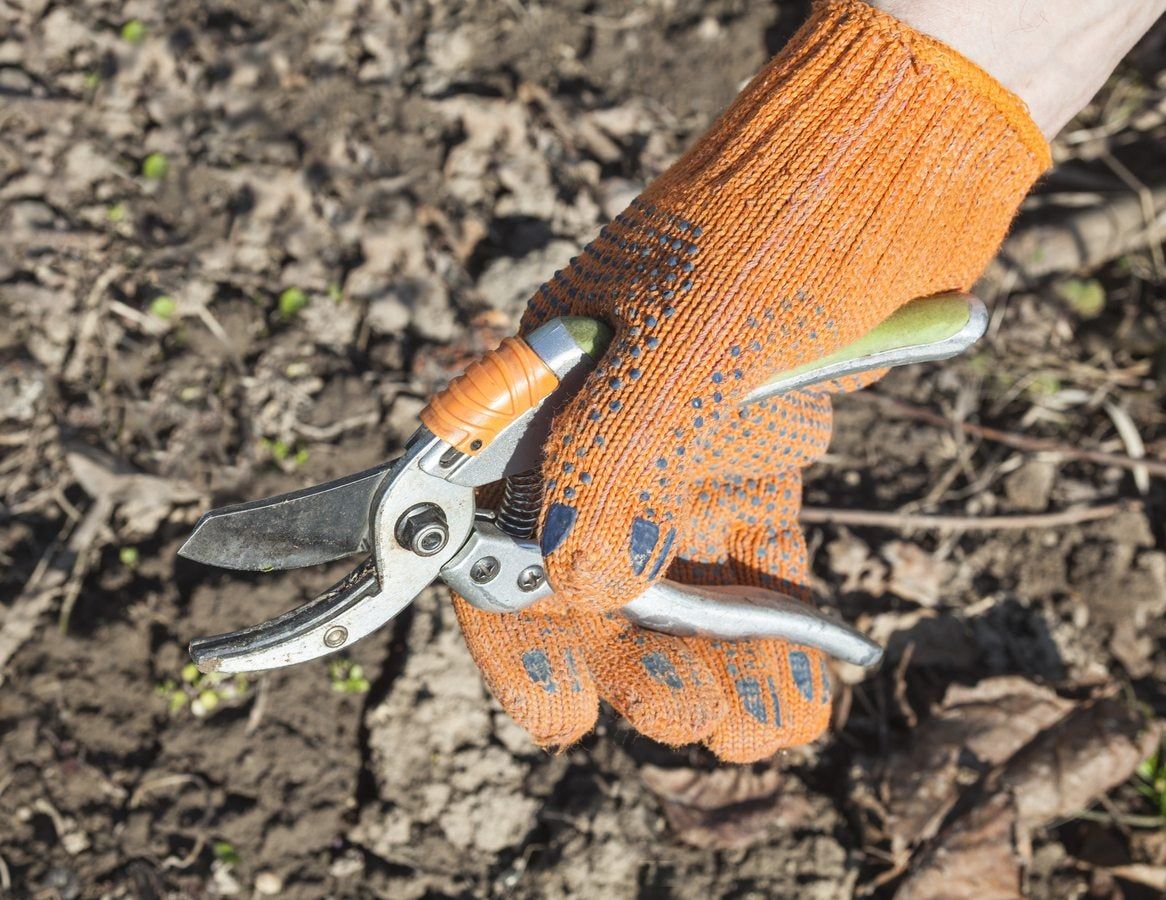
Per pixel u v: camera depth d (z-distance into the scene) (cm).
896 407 108
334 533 72
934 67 72
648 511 71
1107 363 114
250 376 102
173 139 110
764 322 71
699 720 76
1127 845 95
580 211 109
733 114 74
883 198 72
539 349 71
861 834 95
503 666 75
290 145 110
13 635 95
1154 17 75
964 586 102
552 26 121
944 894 92
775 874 94
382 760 94
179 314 103
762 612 77
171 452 100
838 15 73
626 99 120
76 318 103
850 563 101
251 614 96
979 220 74
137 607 96
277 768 94
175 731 94
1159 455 108
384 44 116
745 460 76
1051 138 76
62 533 99
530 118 115
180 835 93
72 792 93
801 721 78
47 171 108
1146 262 120
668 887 93
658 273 72
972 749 95
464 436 71
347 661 96
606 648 77
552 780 94
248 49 114
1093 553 103
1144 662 101
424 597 97
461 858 93
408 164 111
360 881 93
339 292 105
